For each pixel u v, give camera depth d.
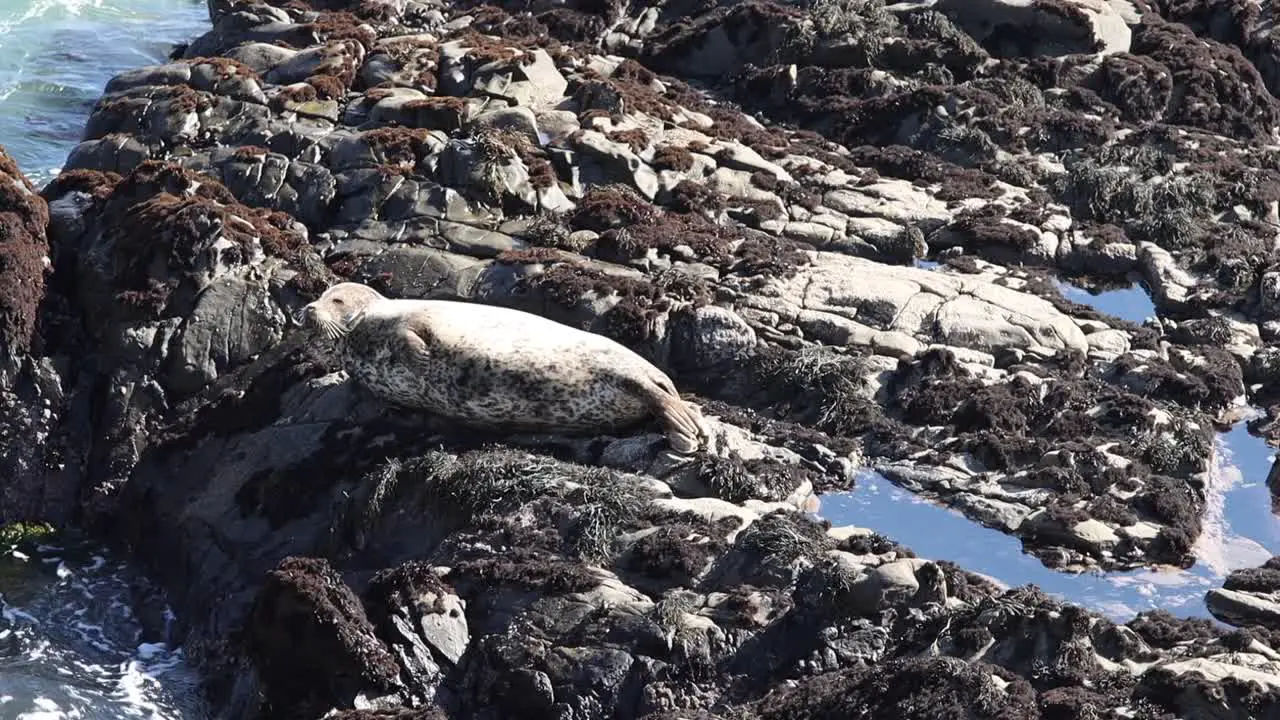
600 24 104.75
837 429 72.12
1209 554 65.69
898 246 84.56
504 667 57.69
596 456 66.31
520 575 59.75
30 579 70.69
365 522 65.06
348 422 69.88
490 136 82.62
